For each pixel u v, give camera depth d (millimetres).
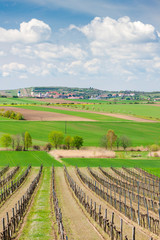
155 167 104250
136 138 177125
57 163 112438
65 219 41719
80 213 45000
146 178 79875
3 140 144625
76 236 34812
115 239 34000
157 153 136250
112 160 120062
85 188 67000
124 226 38344
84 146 154625
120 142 156125
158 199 53719
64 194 60469
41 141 162250
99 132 192000
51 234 35094
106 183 67188
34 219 41656
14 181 75500
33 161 116312
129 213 42281
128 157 129375
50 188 67250
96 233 35938
